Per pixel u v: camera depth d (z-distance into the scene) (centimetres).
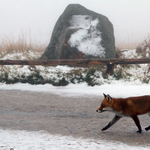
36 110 1001
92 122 825
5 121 816
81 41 1905
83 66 1777
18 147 519
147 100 691
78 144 559
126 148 550
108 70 1686
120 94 1300
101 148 536
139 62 1642
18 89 1502
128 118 890
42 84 1642
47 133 667
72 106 1065
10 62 1666
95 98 1222
